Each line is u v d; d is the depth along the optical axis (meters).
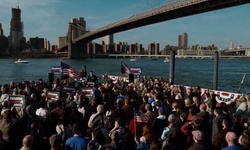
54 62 143.62
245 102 10.84
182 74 71.00
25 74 64.56
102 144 6.87
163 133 7.41
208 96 13.41
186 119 7.96
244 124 8.58
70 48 190.88
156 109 9.40
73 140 6.42
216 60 22.53
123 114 8.85
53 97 13.05
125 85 19.66
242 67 113.50
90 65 114.75
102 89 15.22
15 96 10.81
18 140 7.51
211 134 8.08
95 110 9.71
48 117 8.35
